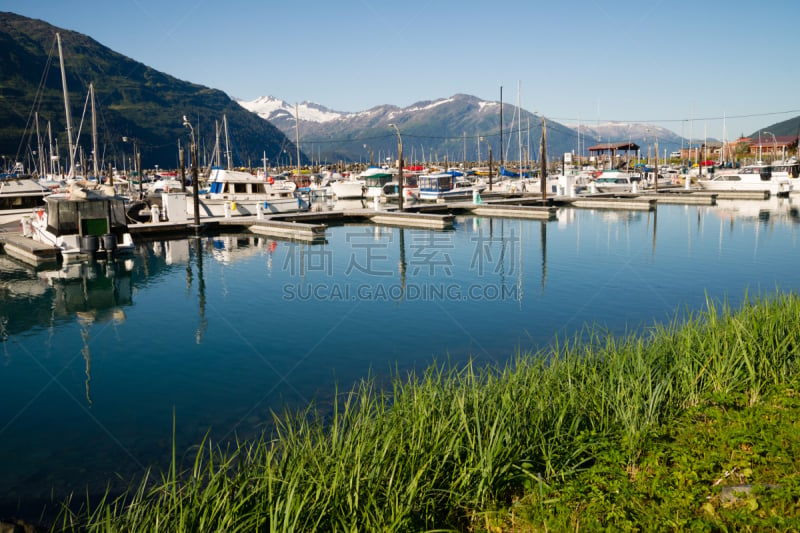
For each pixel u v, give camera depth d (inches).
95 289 724.0
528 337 496.4
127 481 267.9
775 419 232.1
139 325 555.5
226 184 1581.0
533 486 199.8
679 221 1384.1
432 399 243.0
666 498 182.9
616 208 1706.4
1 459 292.0
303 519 173.3
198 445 303.1
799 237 1087.0
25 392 387.2
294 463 205.0
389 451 206.8
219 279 779.4
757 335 314.8
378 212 1467.8
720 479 193.2
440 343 484.7
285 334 517.7
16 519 205.9
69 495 256.1
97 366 438.9
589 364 308.0
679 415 251.6
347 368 425.1
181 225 1251.8
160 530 176.9
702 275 757.3
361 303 634.8
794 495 172.1
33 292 710.5
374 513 178.7
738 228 1234.0
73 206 939.3
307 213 1482.5
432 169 3572.8
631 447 215.2
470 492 197.2
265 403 360.8
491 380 281.3
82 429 327.0
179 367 433.7
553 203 1806.1
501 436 211.0
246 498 178.1
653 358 298.5
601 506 182.1
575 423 235.9
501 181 2657.5
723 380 275.4
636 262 862.5
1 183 1251.8
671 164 3998.5
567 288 694.5
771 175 2135.8
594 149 3870.6
